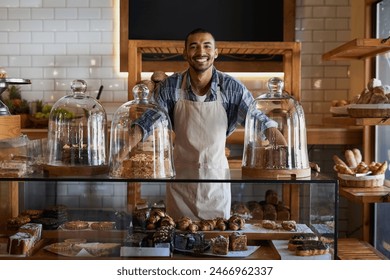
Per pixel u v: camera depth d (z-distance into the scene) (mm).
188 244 1770
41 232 1802
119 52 4688
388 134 3703
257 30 4656
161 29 4637
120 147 1866
